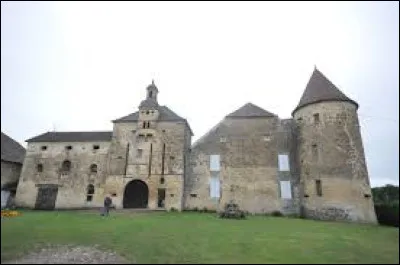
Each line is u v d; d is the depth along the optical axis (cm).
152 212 2484
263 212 2695
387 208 2467
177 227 1662
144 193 3038
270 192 2750
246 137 2975
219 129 3052
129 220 1886
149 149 2927
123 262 993
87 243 1224
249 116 3052
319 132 2570
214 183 2847
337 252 1167
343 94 2678
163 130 2980
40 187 2989
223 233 1505
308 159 2591
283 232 1593
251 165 2861
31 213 2267
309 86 2873
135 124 3039
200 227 1686
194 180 2884
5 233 1344
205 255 1082
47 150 3123
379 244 1348
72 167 3033
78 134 3278
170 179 2805
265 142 2928
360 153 2461
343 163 2412
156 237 1366
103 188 2920
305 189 2570
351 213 2277
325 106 2608
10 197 3056
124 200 2833
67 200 2922
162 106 3338
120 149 2959
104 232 1447
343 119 2534
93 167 3030
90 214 2208
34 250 1102
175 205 2717
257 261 1011
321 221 2234
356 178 2367
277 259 1040
